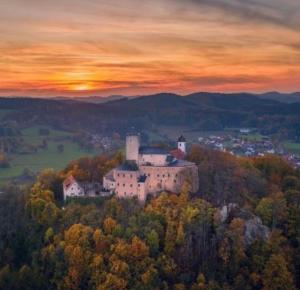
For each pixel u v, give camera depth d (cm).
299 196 18475
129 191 18288
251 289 14762
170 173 18588
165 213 16438
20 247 17500
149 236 15388
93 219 16750
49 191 19262
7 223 18412
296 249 16050
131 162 19112
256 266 15088
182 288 14262
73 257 15112
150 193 18688
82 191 18738
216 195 18112
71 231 15775
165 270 14775
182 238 15462
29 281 15638
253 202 17888
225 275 15050
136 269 14612
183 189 17638
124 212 16875
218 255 15475
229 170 19362
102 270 14725
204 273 14962
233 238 15550
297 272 15638
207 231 16125
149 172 18700
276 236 15950
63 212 17700
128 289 14262
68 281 14950
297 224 16762
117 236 15762
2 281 15688
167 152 19662
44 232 17238
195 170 18875
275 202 17200
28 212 18550
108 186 19088
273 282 14562
